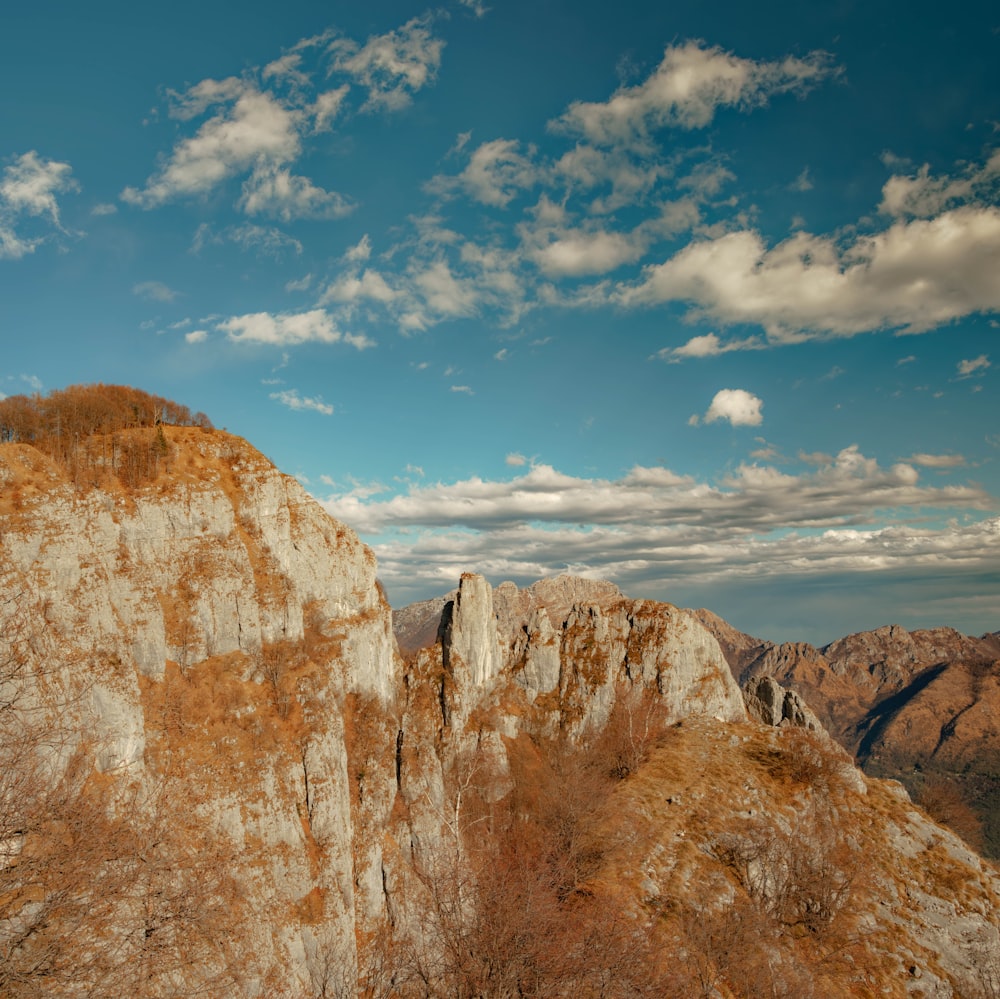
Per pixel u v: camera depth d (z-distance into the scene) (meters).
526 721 128.62
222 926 60.16
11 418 86.81
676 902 73.38
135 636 79.69
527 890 37.12
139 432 96.56
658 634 139.75
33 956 27.38
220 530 94.12
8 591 66.06
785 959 71.31
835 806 106.88
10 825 29.17
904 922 87.62
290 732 85.38
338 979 70.31
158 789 69.44
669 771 108.81
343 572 108.25
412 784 101.00
